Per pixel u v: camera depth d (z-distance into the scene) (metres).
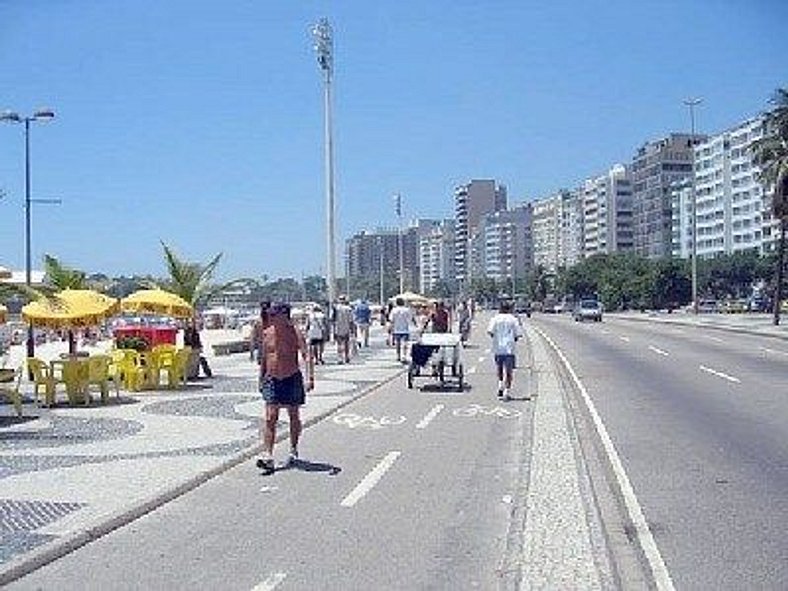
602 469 12.27
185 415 18.52
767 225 146.75
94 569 7.84
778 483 10.95
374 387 23.78
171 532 9.08
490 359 34.53
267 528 9.17
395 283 141.00
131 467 12.39
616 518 9.42
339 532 8.97
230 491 11.05
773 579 7.27
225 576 7.57
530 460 12.86
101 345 44.38
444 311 26.88
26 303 21.53
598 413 17.94
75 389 20.80
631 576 7.39
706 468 11.96
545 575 7.38
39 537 8.63
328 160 38.91
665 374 26.77
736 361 31.23
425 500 10.38
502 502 10.27
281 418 17.50
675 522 9.12
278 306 12.57
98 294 22.69
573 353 37.00
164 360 24.36
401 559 8.01
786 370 27.30
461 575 7.54
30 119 39.47
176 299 26.06
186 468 12.20
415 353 23.73
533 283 163.75
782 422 16.12
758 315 93.31
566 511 9.67
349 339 34.41
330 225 39.06
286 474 12.08
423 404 20.14
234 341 42.28
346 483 11.41
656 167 184.88
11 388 20.73
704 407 18.62
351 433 15.87
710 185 171.00
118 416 18.47
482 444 14.55
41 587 7.34
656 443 14.12
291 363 12.54
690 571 7.49
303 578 7.48
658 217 184.38
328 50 38.50
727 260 136.88
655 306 128.12
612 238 196.25
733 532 8.72
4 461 13.05
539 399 20.83
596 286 143.00
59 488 10.98
